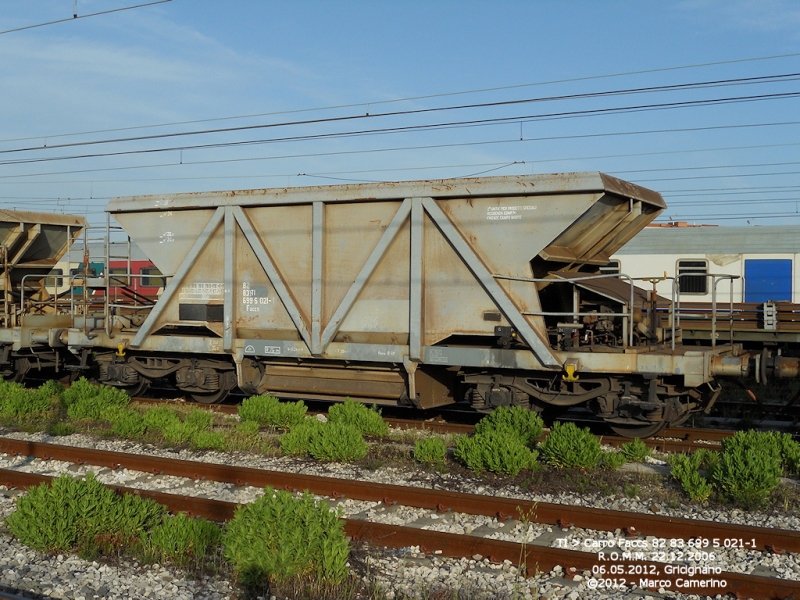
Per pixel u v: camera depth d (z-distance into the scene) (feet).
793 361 34.37
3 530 24.13
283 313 42.52
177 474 31.07
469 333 38.09
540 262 37.47
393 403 42.55
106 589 19.76
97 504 22.89
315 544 20.01
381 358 39.83
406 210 38.73
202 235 44.09
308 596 19.19
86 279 49.67
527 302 36.65
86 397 45.78
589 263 41.24
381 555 21.91
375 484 27.32
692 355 35.06
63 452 33.65
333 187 40.40
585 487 29.14
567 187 35.06
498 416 36.35
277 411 40.40
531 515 24.81
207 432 36.86
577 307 37.24
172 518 22.50
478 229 37.50
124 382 49.08
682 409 37.35
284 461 33.50
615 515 23.89
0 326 56.29
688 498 27.78
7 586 19.66
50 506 22.53
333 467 32.27
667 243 69.00
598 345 38.75
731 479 27.07
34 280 60.29
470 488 29.19
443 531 24.08
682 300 68.49
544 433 38.96
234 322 43.75
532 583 19.85
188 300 45.27
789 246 64.80
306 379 44.19
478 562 21.29
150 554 21.66
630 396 37.06
